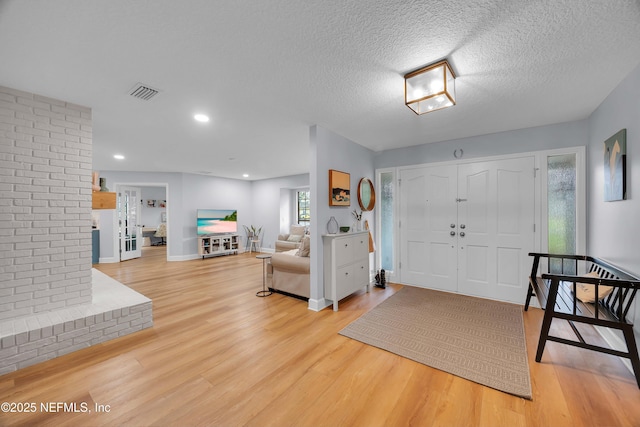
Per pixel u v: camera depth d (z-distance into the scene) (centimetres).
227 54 174
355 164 397
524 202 332
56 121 237
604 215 250
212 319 289
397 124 313
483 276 360
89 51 169
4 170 213
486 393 169
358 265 362
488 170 356
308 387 176
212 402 162
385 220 455
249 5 133
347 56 178
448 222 387
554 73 199
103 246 630
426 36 158
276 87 220
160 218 1015
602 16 140
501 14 139
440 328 264
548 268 318
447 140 386
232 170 637
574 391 169
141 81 208
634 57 178
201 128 319
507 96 239
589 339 236
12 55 171
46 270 232
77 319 222
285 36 157
